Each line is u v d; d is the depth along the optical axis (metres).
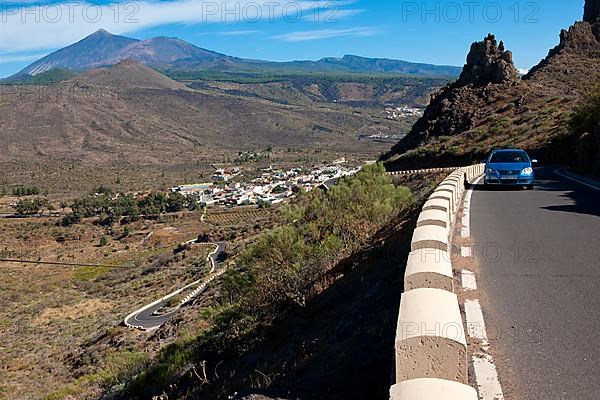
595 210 13.88
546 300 6.32
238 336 11.11
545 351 4.82
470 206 15.51
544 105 61.94
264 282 12.09
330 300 8.74
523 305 6.16
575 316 5.71
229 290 14.02
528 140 48.94
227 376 8.91
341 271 10.32
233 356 10.45
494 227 11.61
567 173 30.14
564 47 85.75
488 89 71.31
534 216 13.19
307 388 4.73
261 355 8.77
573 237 10.23
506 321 5.64
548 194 18.50
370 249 10.48
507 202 16.31
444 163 55.28
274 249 12.43
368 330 5.66
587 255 8.62
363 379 4.54
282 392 4.77
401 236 9.61
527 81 74.62
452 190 11.90
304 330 8.23
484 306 6.18
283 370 6.21
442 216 6.92
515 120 59.19
